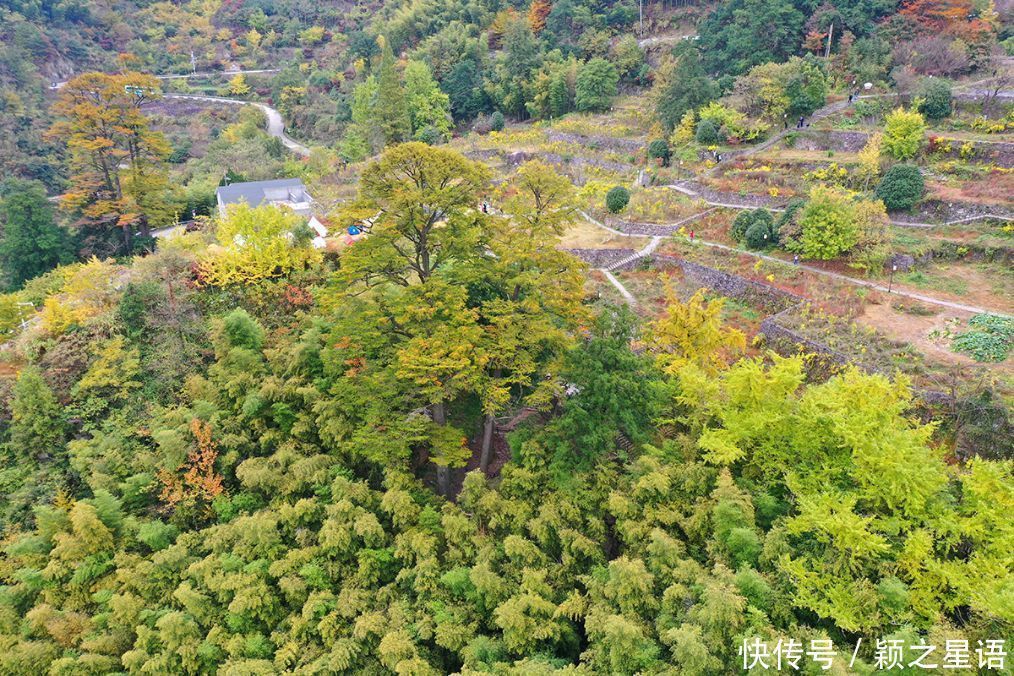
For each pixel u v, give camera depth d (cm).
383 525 2341
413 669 1850
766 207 4206
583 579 1892
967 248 3409
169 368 2948
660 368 2527
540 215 2445
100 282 3416
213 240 4222
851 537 1573
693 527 1872
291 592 2109
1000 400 2286
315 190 5994
